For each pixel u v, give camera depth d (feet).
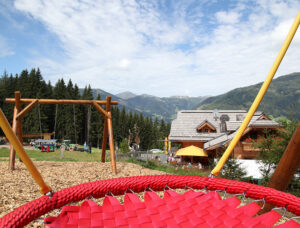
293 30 6.93
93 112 199.21
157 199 4.97
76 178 21.43
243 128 6.71
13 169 23.66
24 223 3.74
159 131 340.80
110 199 4.75
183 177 5.80
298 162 9.23
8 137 4.26
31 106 25.91
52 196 4.36
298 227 4.08
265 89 7.06
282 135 34.50
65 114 193.47
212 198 5.07
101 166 28.66
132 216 4.43
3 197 14.28
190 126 94.63
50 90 236.02
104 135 31.19
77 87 221.05
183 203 4.91
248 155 54.80
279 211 4.97
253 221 4.33
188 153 71.92
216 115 97.40
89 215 4.19
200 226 4.25
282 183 9.71
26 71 225.97
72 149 131.44
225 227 4.21
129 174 25.90
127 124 274.16
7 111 185.06
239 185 5.27
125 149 81.92
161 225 4.29
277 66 6.99
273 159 33.91
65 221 3.96
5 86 206.59
